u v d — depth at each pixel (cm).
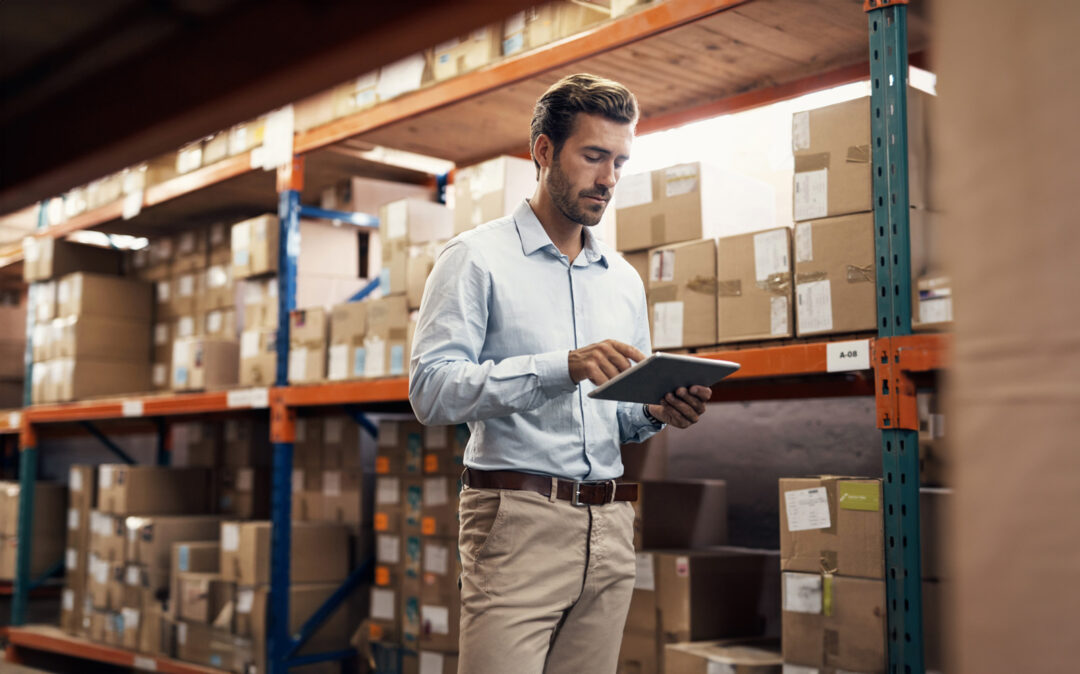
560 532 150
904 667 188
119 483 415
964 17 44
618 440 169
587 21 254
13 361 632
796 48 252
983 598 42
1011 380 42
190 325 434
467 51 283
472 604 150
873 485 199
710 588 246
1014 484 41
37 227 500
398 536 319
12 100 40
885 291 196
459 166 370
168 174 420
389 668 313
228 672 342
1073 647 40
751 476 329
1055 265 41
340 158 353
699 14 224
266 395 345
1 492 563
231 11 35
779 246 221
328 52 33
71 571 452
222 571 351
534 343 158
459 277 154
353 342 319
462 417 146
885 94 197
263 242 359
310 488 376
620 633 158
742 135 330
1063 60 41
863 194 206
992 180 43
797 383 272
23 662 467
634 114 158
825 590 204
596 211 158
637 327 176
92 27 36
